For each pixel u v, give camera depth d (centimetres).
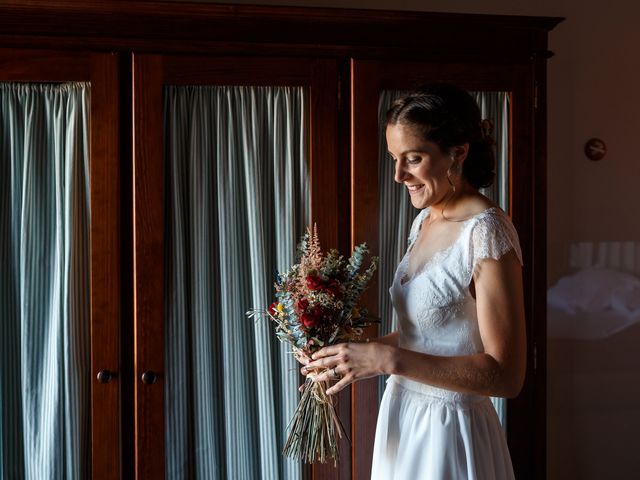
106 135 204
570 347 301
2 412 206
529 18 224
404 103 169
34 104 204
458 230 171
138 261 206
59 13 200
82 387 208
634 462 308
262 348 215
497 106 229
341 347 164
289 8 209
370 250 219
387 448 182
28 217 204
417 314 173
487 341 160
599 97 299
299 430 184
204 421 214
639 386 307
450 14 220
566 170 297
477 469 170
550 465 302
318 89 215
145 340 208
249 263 216
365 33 217
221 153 212
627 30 301
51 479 206
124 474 211
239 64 211
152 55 205
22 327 205
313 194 217
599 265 302
